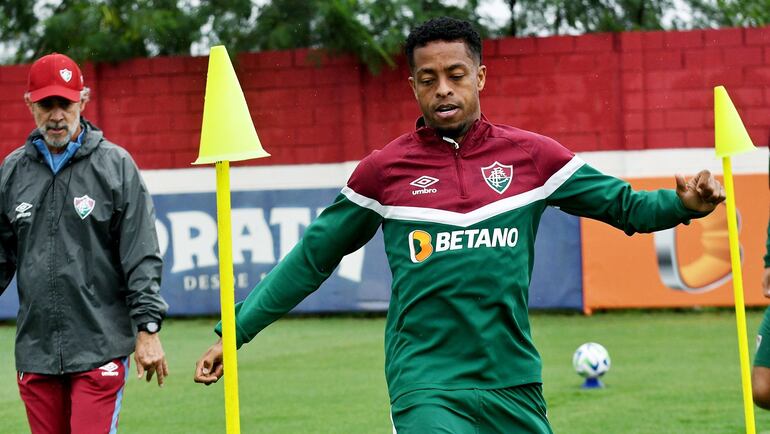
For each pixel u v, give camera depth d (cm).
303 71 4822
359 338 4162
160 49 5384
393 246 1377
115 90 4897
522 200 1358
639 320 4453
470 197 1350
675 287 4469
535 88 4747
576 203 1378
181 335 4350
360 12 4872
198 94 4859
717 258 4438
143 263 1719
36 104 1698
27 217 1722
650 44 4697
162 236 4750
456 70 1356
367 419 2703
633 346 3803
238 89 1311
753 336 3991
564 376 3241
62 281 1712
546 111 4747
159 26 5150
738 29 4666
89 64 4900
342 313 4794
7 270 1802
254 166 4797
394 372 1365
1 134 4909
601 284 4509
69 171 1725
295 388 3158
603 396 2925
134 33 5144
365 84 4809
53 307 1714
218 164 1307
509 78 4759
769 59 4650
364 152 4806
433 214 1350
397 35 4772
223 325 1312
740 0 5578
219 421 2745
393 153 1393
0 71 4906
